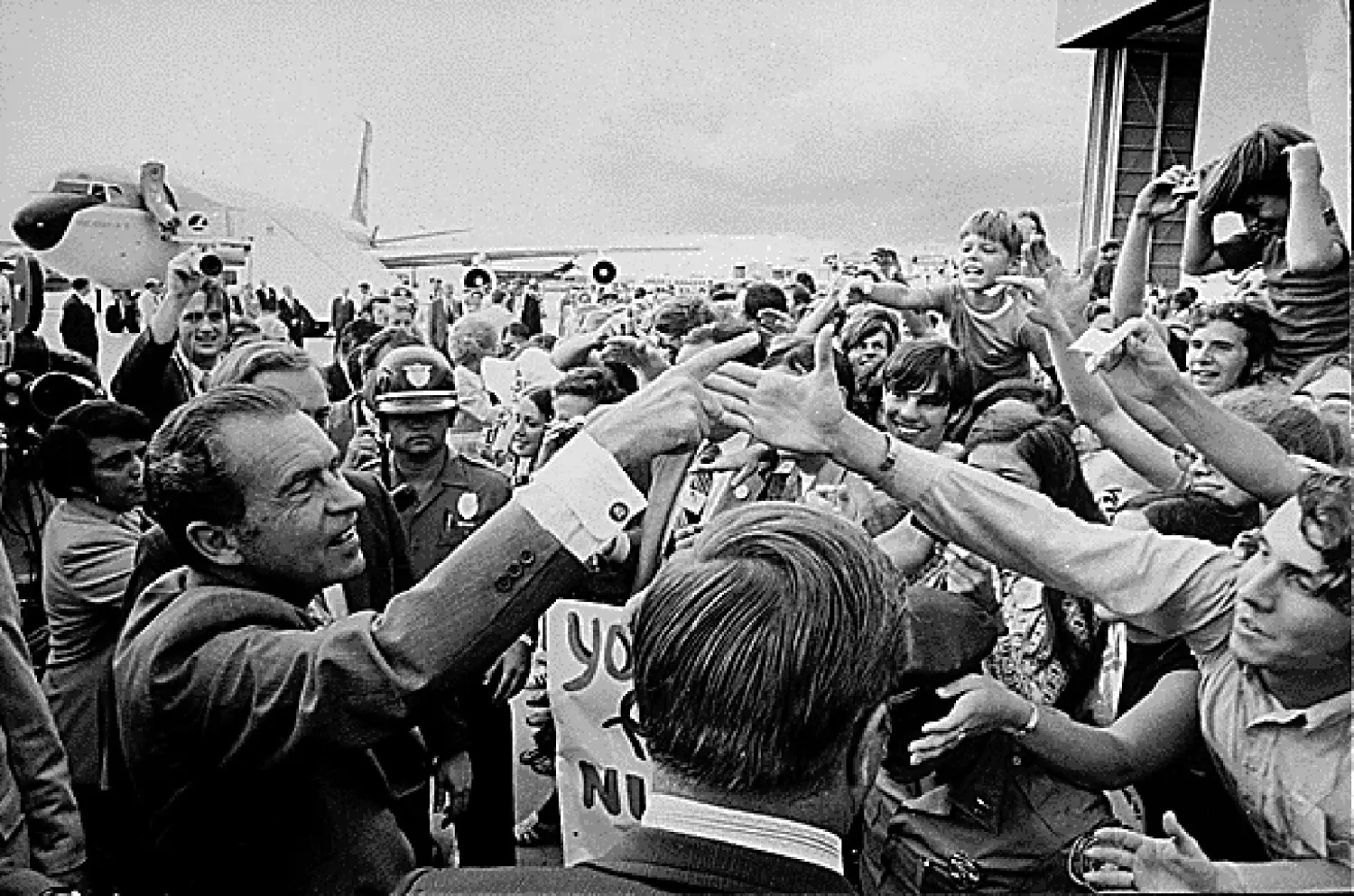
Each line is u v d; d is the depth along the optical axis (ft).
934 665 4.54
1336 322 6.06
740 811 2.65
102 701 4.30
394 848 4.00
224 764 3.60
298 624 3.92
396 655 3.49
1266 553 4.43
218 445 3.95
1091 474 5.93
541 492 3.61
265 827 3.76
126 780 4.23
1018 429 5.28
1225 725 4.72
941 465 4.78
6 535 6.07
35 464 6.06
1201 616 4.63
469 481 6.20
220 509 3.96
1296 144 6.17
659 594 2.83
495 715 6.08
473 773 6.11
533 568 3.57
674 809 2.68
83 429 5.51
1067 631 5.18
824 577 2.76
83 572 5.50
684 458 5.68
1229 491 5.10
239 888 3.79
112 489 5.57
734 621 2.69
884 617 2.78
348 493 4.16
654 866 2.58
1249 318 6.10
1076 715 5.17
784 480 6.00
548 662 5.92
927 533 5.46
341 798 3.87
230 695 3.54
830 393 4.75
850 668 2.66
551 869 2.67
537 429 6.69
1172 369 4.96
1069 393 5.71
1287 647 4.43
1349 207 6.26
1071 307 6.34
